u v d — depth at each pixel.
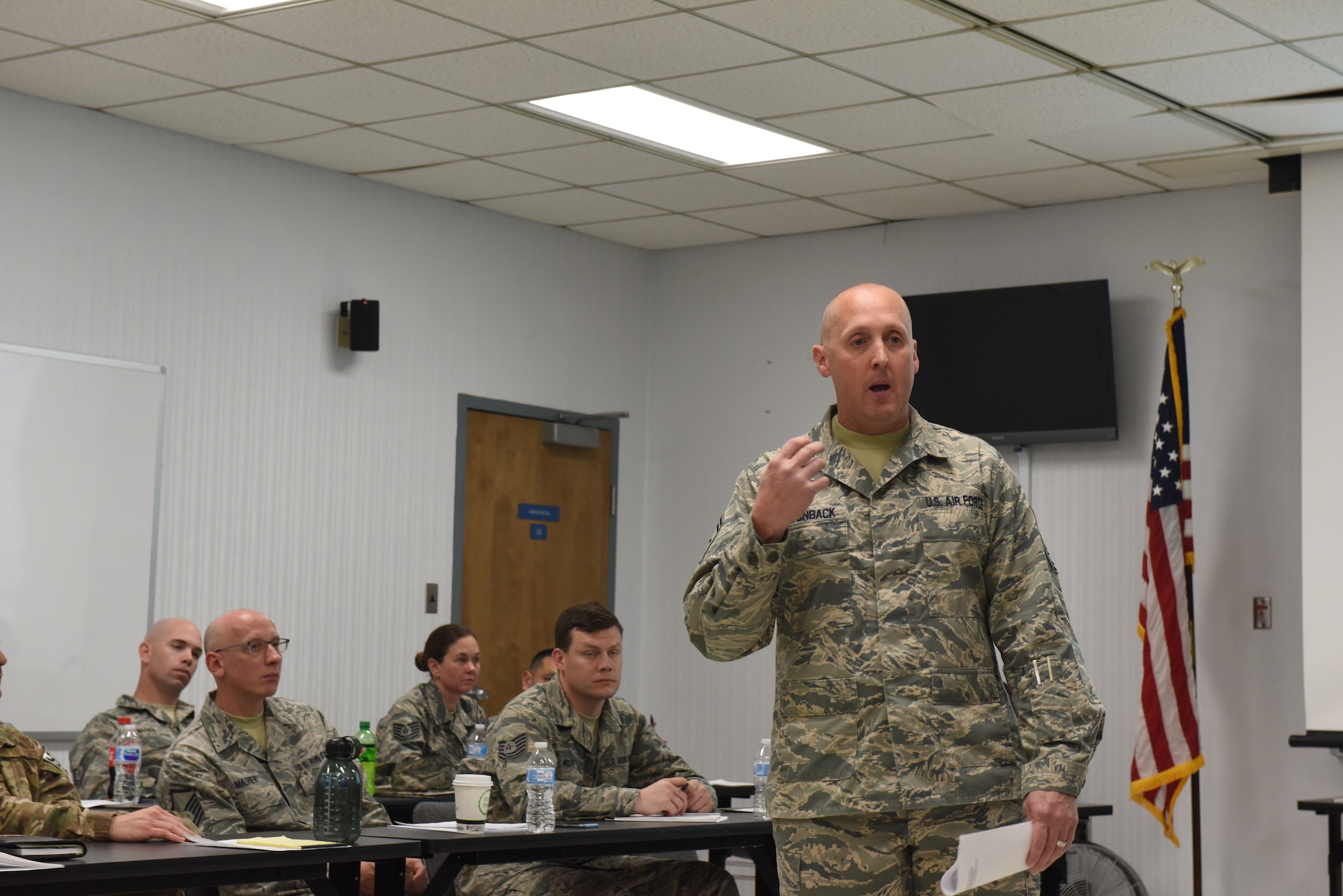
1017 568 2.20
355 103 5.67
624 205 7.16
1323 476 5.76
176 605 5.93
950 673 2.15
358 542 6.61
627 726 4.55
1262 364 6.31
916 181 6.61
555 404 7.54
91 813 3.29
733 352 7.80
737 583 2.10
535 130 5.99
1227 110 5.52
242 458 6.18
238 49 5.12
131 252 5.85
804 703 2.18
